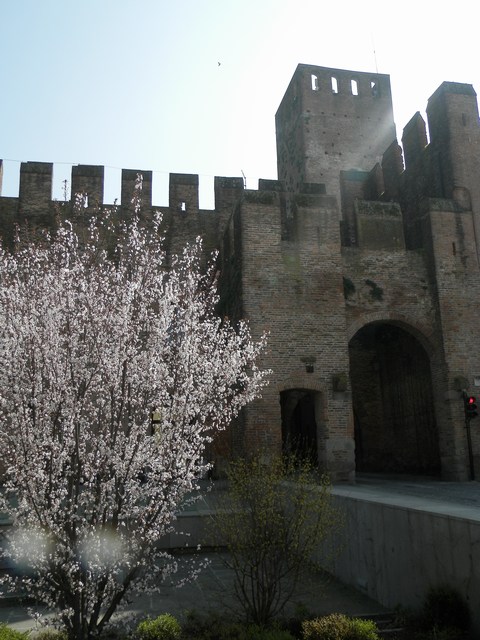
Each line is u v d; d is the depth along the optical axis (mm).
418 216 24453
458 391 21672
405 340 26719
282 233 21438
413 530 8500
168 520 7598
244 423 19344
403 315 22375
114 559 6984
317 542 8656
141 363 7746
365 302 22109
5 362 6941
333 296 21109
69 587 6754
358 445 28938
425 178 26156
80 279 8781
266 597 8344
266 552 8203
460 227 23297
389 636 7562
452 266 22828
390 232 23016
